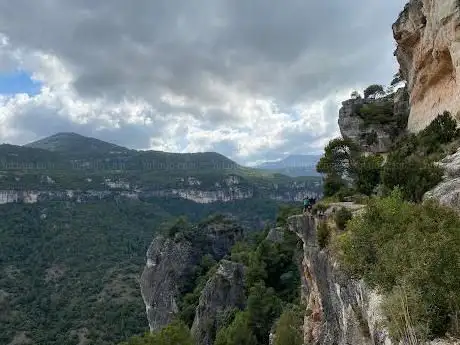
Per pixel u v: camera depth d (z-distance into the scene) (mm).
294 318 51312
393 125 65438
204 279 101625
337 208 32719
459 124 38031
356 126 68750
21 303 167625
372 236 18625
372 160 48188
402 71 63500
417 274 13266
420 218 17844
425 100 49781
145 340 48719
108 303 160750
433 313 12430
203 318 82875
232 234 121875
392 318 13375
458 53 36312
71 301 168000
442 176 26438
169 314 105000
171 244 114312
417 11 50062
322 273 28891
